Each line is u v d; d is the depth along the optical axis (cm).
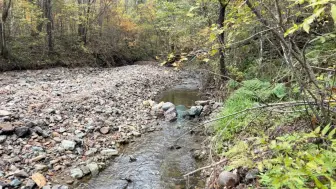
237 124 557
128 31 2958
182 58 362
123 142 684
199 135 711
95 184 489
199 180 488
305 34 600
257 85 645
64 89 1136
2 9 1802
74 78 1541
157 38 3033
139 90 1312
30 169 502
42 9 2094
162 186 484
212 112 846
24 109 773
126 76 1652
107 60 2519
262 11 303
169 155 612
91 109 880
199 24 1031
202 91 1238
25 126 630
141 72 1897
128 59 2814
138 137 729
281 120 433
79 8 2411
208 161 535
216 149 521
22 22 1950
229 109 621
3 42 1695
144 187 484
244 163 263
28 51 1942
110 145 658
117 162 581
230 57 887
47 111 779
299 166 192
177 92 1370
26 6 1852
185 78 1848
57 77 1555
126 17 2995
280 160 208
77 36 2477
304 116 393
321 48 492
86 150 614
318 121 290
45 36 2058
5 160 509
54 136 645
